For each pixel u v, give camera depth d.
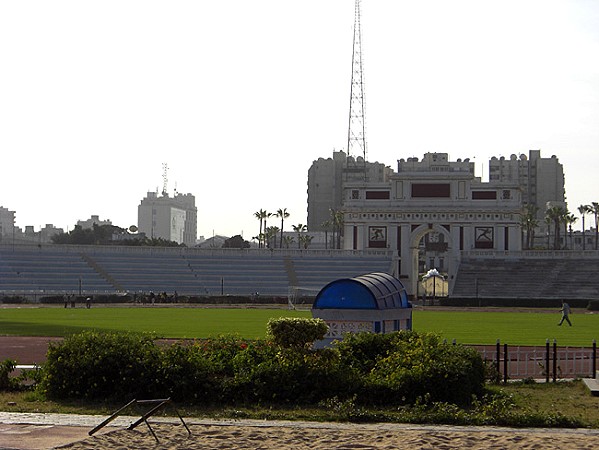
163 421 26.33
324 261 170.50
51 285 150.62
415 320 95.75
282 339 33.62
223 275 164.62
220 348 34.94
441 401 29.73
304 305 132.62
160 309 118.12
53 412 28.22
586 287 155.62
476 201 173.88
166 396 30.38
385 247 175.50
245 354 32.91
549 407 30.83
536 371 43.47
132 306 127.81
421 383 29.91
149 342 33.06
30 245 159.75
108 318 91.38
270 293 160.25
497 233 173.12
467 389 30.39
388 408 29.22
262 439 23.61
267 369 30.73
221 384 30.66
